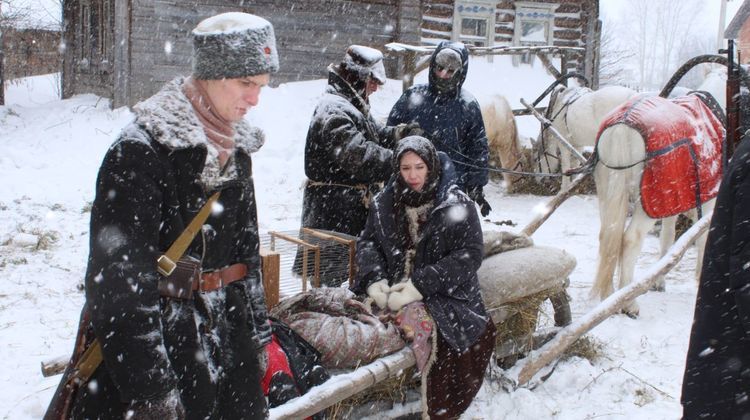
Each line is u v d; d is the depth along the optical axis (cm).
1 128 1395
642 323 574
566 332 451
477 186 586
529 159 1214
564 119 1105
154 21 1475
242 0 1547
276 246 471
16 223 849
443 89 568
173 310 217
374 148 454
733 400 275
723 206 278
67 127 1388
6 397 421
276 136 1351
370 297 392
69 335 521
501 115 1128
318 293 383
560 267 443
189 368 217
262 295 249
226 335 228
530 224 625
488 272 422
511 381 427
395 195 396
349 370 360
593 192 1188
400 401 381
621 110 598
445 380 375
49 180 1109
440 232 385
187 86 222
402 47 1202
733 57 565
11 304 579
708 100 623
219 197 225
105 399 215
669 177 573
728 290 276
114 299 199
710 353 281
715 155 592
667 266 491
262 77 224
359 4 1647
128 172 205
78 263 700
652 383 463
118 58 1455
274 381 317
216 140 222
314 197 487
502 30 1823
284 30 1595
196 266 219
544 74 1806
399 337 365
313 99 1502
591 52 1856
